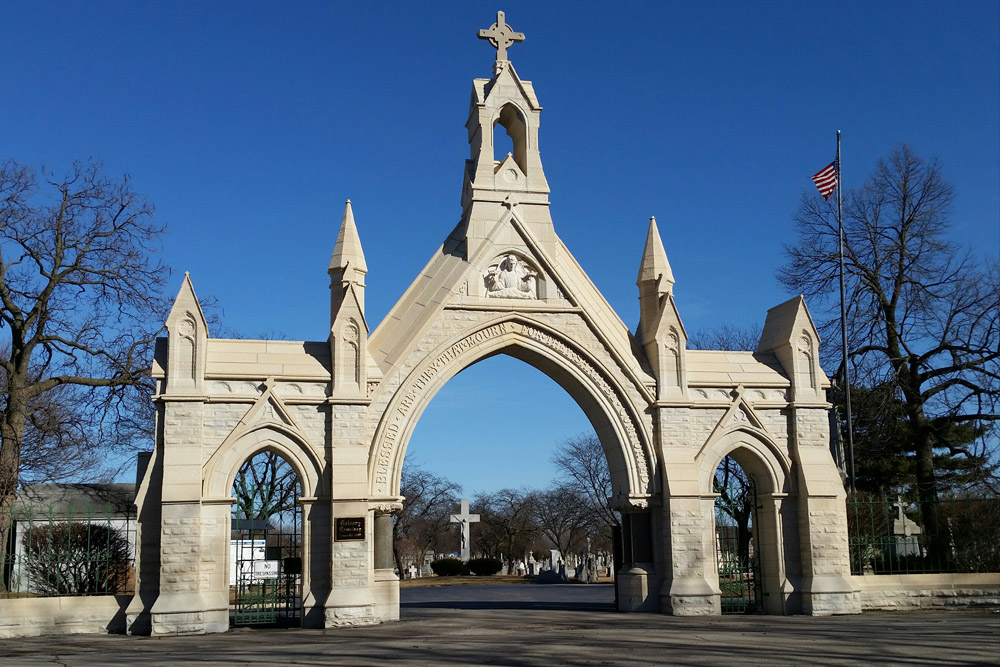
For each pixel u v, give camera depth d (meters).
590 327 33.28
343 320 30.89
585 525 82.69
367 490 30.03
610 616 31.28
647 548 32.81
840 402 47.12
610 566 88.31
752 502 34.72
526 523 100.94
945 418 41.75
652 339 33.88
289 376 30.30
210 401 29.64
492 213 33.50
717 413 33.69
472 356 32.06
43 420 39.94
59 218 37.41
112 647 24.44
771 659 20.06
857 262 45.19
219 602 28.56
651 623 28.88
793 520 33.38
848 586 32.59
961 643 22.78
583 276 34.59
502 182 33.84
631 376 33.28
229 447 29.50
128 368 38.22
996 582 34.91
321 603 29.27
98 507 44.81
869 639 23.84
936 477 43.38
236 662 20.14
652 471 32.88
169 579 28.23
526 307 32.75
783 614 32.38
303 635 26.66
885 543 35.81
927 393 42.72
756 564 34.12
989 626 27.19
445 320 32.00
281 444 29.98
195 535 28.58
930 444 42.88
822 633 25.48
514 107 34.84
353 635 26.28
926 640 23.50
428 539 106.38
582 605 36.59
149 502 29.05
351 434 30.27
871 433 46.88
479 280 32.66
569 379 33.25
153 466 29.25
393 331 32.19
